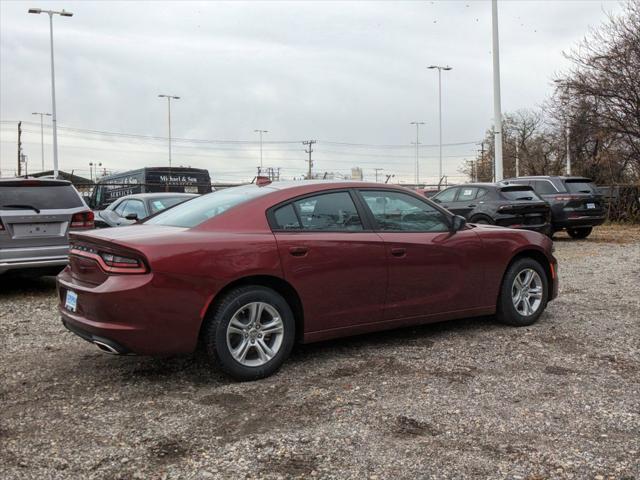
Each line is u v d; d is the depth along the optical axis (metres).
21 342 5.57
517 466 3.06
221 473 3.01
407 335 5.71
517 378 4.43
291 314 4.55
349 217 4.97
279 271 4.45
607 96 21.80
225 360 4.26
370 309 4.95
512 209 12.59
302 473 3.00
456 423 3.61
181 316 4.10
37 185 8.07
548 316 6.48
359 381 4.38
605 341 5.45
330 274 4.70
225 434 3.47
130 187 24.05
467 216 13.26
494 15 22.41
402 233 5.20
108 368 4.76
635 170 26.25
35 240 7.87
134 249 4.03
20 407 3.92
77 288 4.29
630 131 21.98
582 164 31.67
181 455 3.21
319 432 3.49
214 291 4.20
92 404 3.97
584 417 3.69
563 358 4.93
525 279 6.05
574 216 14.84
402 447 3.29
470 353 5.08
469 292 5.59
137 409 3.88
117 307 3.98
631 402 3.94
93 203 23.50
